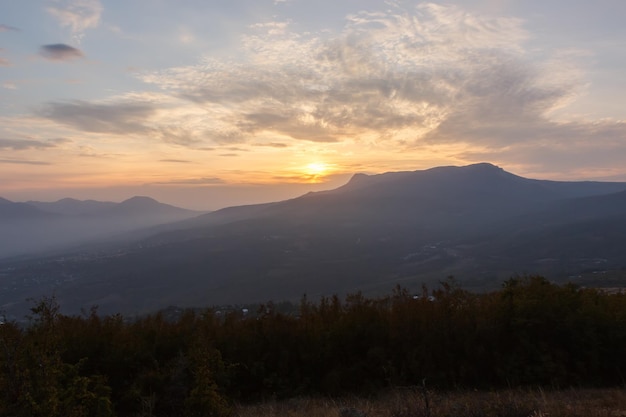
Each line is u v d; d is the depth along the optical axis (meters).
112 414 6.24
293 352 10.07
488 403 6.82
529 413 6.43
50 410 4.84
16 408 4.74
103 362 8.84
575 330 9.62
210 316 10.95
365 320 10.43
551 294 10.06
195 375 7.12
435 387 9.31
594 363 9.44
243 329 10.47
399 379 9.46
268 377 9.77
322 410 7.86
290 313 11.40
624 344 9.57
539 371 9.28
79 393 5.43
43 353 5.20
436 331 9.95
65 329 9.17
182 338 9.74
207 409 6.48
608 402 7.35
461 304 10.59
